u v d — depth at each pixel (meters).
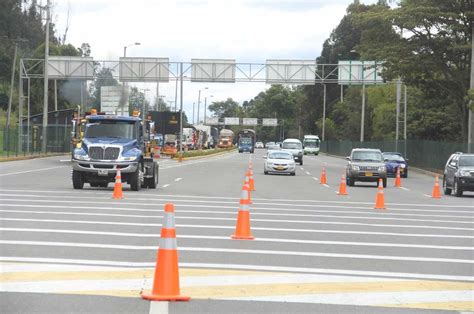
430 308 9.14
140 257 12.41
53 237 14.68
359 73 70.12
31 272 10.84
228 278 10.70
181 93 71.44
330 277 11.02
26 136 64.12
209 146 139.12
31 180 34.25
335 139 129.38
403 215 22.09
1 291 9.53
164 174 44.56
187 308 8.74
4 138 60.84
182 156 77.38
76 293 9.45
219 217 19.45
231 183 36.47
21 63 69.94
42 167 47.69
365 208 24.22
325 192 32.28
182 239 14.89
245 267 11.67
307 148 120.69
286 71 69.75
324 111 127.50
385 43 57.84
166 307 8.74
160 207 21.81
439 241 15.89
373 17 56.34
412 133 77.69
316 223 18.83
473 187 31.70
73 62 69.44
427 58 56.09
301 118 155.00
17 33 137.88
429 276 11.38
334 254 13.43
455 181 32.53
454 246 15.10
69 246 13.52
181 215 19.80
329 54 134.62
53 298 9.16
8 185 30.58
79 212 19.77
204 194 28.27
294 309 8.89
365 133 103.69
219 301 9.19
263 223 18.38
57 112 72.50
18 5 139.88
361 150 39.97
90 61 69.38
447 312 8.96
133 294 9.44
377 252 13.88
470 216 22.44
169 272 9.16
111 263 11.77
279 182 39.50
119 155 28.42
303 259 12.70
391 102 90.81
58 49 116.31
